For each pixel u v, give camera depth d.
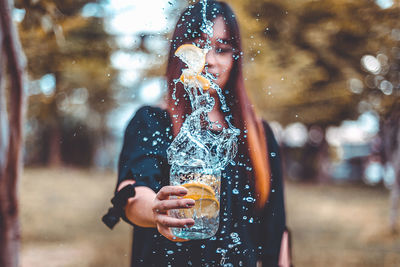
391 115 6.83
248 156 1.39
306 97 6.84
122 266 5.44
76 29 3.63
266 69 5.34
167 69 1.34
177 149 1.15
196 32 1.33
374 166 19.75
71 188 12.95
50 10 2.66
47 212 8.94
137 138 1.27
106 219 1.16
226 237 1.30
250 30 4.47
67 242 6.61
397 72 5.96
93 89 5.05
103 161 21.52
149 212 1.10
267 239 1.45
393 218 7.34
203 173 1.12
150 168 1.20
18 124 2.28
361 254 6.04
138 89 2.68
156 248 1.29
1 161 2.26
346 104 7.60
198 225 1.09
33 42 3.38
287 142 21.16
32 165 20.84
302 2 5.42
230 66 1.36
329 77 6.24
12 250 2.29
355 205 11.73
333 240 7.06
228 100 1.40
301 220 9.25
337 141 20.70
